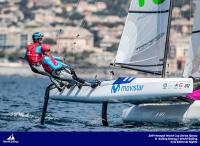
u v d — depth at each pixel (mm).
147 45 52562
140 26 52656
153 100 49938
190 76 53094
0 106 73125
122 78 50031
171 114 51031
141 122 52281
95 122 54969
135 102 51156
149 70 52656
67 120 56375
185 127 49875
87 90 50719
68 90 51031
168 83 48281
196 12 53000
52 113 64000
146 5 52438
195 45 53000
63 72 50125
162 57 52156
